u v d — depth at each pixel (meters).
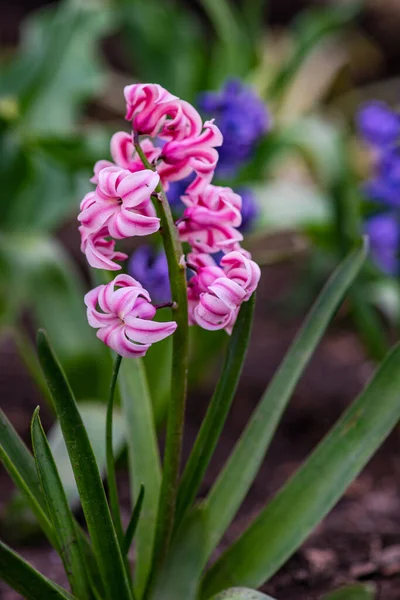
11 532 1.06
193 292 0.78
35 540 1.07
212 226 0.78
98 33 1.86
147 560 0.86
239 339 0.80
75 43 1.83
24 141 1.50
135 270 1.22
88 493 0.77
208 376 1.67
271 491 1.27
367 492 1.25
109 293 0.75
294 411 1.55
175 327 0.74
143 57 2.22
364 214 1.63
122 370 0.89
